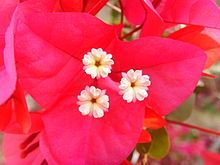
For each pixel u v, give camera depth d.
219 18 0.11
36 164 0.13
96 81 0.11
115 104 0.11
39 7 0.11
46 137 0.11
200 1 0.11
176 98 0.11
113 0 0.18
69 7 0.11
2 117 0.11
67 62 0.11
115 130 0.11
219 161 0.18
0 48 0.11
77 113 0.11
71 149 0.11
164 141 0.14
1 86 0.10
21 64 0.10
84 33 0.11
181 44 0.11
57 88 0.11
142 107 0.11
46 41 0.11
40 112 0.11
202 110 0.44
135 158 0.16
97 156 0.11
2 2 0.11
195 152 0.30
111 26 0.11
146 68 0.11
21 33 0.10
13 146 0.14
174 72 0.11
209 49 0.12
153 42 0.11
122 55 0.11
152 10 0.11
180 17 0.12
